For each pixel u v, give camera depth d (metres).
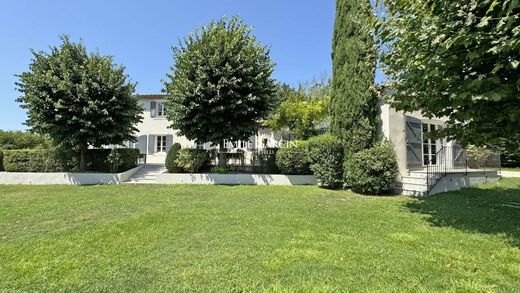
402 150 9.89
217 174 12.48
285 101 23.14
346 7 10.52
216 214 5.93
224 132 12.18
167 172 13.88
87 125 11.77
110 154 13.30
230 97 11.75
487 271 3.01
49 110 11.88
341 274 2.94
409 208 6.61
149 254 3.61
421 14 4.63
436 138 5.55
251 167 14.03
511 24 3.39
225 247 3.82
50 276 3.00
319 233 4.47
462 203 7.20
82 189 10.30
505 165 17.56
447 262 3.27
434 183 8.89
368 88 9.73
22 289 2.73
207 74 11.62
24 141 28.44
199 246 3.88
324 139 10.44
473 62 4.10
